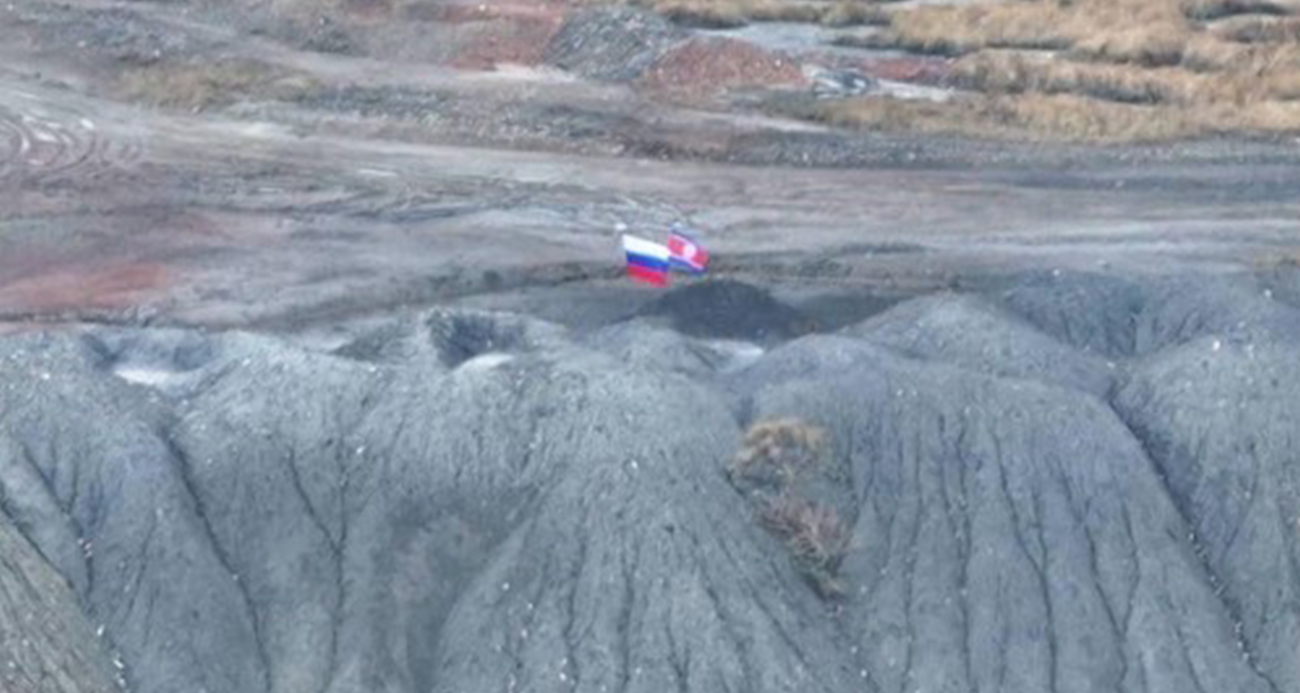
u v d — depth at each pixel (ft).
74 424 404.57
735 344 482.28
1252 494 406.41
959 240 545.44
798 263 531.91
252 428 406.00
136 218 563.48
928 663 378.12
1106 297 463.01
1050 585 388.78
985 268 527.81
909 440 408.46
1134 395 427.74
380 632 380.37
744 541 387.55
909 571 391.45
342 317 514.27
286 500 396.37
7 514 391.65
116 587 383.45
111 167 595.88
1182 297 458.50
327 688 372.79
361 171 593.83
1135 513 400.67
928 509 399.44
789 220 558.97
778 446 400.67
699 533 385.29
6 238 551.18
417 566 390.21
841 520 397.60
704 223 557.33
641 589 378.32
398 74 652.48
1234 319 446.19
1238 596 395.55
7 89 652.48
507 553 387.34
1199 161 592.60
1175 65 650.84
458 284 526.16
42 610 376.68
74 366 418.51
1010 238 546.67
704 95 634.02
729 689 366.63
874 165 593.01
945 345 441.27
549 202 571.69
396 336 444.55
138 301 520.83
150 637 377.50
